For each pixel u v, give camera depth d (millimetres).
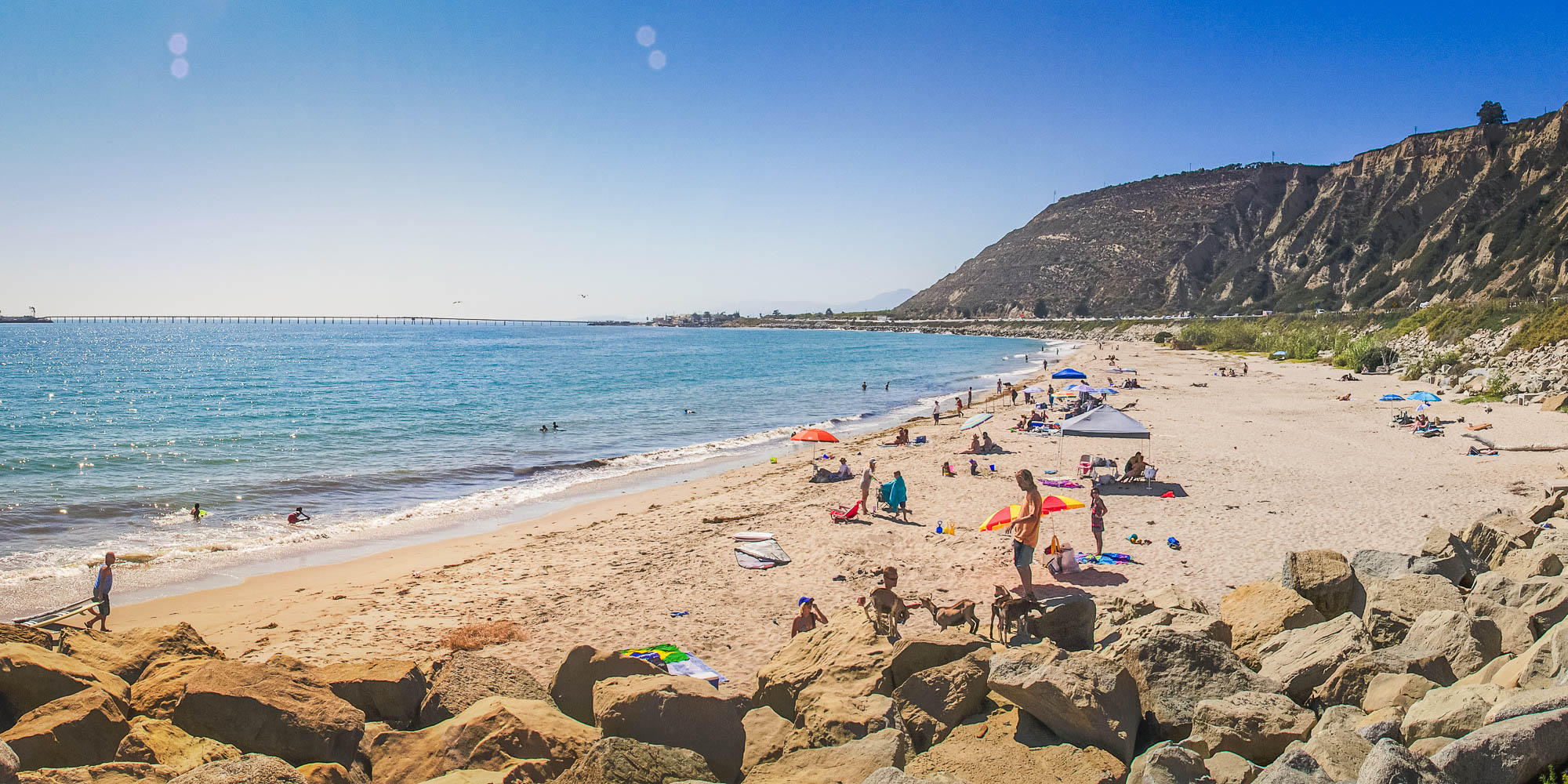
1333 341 75875
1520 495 19969
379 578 16844
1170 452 28328
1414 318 65062
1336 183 163125
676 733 6871
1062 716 6855
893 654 8211
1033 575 15320
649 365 95438
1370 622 9383
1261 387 51844
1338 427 33312
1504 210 110312
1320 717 7352
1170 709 7309
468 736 6844
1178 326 143625
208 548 19344
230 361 107188
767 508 22375
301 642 12773
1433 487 21469
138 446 35125
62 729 6324
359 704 7750
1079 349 124750
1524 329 44219
